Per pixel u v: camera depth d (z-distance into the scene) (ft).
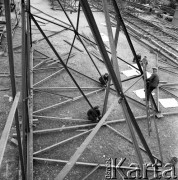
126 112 11.28
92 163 18.29
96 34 9.12
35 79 29.50
